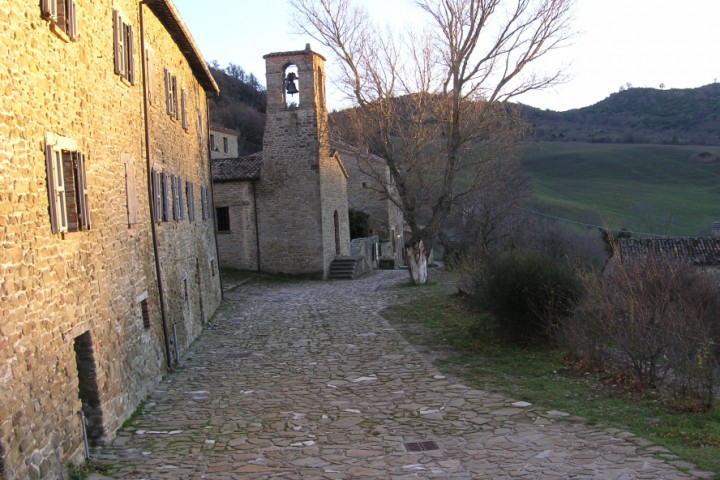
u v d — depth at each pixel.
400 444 8.37
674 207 56.91
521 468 7.13
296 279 30.67
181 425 9.52
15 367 5.88
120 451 8.34
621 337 10.75
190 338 15.92
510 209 37.06
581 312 12.52
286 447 8.41
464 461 7.55
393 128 26.81
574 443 7.93
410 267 27.02
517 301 13.87
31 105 6.65
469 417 9.41
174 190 15.02
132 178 11.03
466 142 26.67
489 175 30.56
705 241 27.75
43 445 6.41
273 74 30.84
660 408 9.26
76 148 8.06
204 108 21.92
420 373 12.25
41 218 6.79
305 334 16.86
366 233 41.75
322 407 10.29
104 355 8.76
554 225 40.12
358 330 17.09
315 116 30.66
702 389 9.59
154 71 13.30
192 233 17.47
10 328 5.83
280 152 30.98
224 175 31.34
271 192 31.14
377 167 43.38
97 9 9.34
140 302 11.19
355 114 26.34
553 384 11.03
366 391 11.16
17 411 5.84
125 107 10.88
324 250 31.11
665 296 10.87
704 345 9.70
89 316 8.22
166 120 14.44
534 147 80.38
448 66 25.30
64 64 7.76
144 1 12.21
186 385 11.98
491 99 25.55
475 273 17.41
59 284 7.20
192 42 16.06
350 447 8.33
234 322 19.31
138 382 10.59
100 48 9.43
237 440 8.77
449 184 26.33
